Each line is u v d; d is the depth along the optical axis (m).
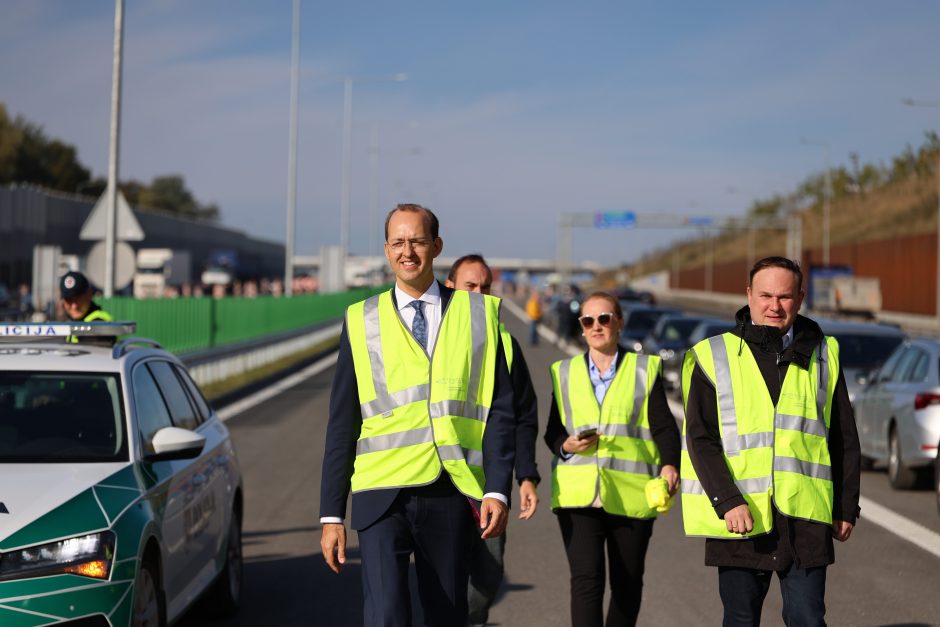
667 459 6.62
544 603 8.34
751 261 110.38
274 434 18.72
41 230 72.19
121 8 22.42
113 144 22.25
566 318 46.28
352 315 5.18
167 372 7.89
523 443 5.36
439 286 5.29
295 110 45.91
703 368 5.46
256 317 37.59
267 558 9.89
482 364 5.15
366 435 5.07
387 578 4.92
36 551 5.54
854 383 16.73
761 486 5.32
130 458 6.50
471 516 5.11
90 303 10.65
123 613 5.68
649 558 9.99
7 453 6.47
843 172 127.69
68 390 6.86
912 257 73.81
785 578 5.36
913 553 10.24
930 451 13.39
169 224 99.44
